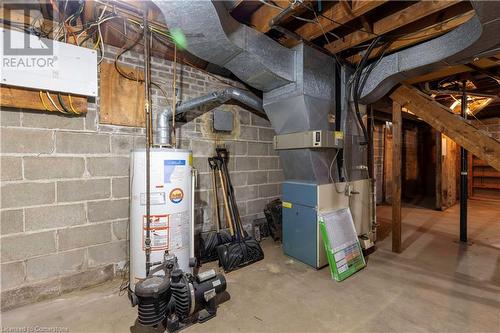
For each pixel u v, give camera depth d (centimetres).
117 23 212
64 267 201
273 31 242
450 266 252
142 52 237
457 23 202
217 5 160
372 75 271
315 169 254
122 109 226
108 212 221
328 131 244
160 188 190
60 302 190
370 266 254
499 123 556
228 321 170
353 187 285
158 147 214
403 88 286
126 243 230
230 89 263
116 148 224
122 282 220
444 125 254
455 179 569
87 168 210
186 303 159
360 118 281
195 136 275
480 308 181
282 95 254
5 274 179
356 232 279
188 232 207
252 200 325
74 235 205
